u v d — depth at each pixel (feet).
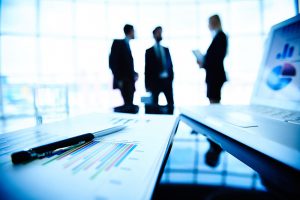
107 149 1.13
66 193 0.66
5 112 13.75
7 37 15.31
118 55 6.89
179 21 16.96
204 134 1.57
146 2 16.96
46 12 15.92
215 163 1.95
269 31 2.53
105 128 1.61
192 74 15.69
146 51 7.02
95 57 16.79
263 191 3.30
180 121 2.22
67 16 16.38
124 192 0.66
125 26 6.98
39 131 1.54
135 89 7.08
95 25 16.72
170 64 7.16
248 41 15.57
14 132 1.51
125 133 1.51
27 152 0.96
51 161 0.96
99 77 16.97
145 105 3.44
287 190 0.67
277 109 2.00
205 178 3.51
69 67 16.70
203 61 7.17
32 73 15.84
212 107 2.34
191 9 16.88
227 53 7.35
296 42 2.00
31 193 0.66
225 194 3.41
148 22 16.88
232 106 2.40
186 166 2.19
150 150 1.11
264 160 0.99
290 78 1.99
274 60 2.31
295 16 2.06
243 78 15.30
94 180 0.75
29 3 15.49
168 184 3.49
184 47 16.47
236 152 1.12
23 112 13.75
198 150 2.06
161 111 3.16
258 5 15.30
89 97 17.79
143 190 0.67
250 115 1.70
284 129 1.19
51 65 16.22
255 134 1.08
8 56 15.26
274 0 12.57
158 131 1.56
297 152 0.80
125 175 0.79
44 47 16.03
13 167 0.89
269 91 2.31
